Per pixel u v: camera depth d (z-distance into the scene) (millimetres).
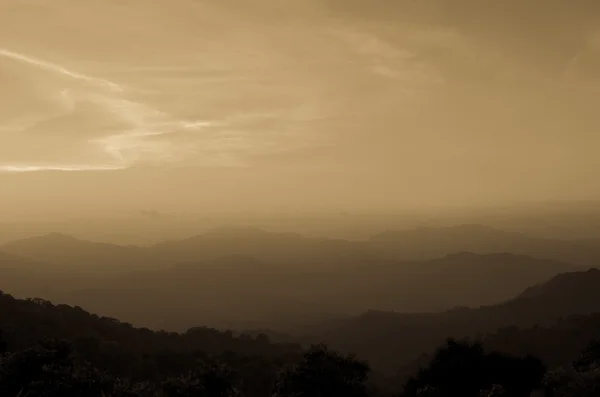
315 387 22391
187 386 19562
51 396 17891
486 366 31312
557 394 18453
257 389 43562
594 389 17891
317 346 24797
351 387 23281
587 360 26609
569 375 19031
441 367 32125
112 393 19031
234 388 20922
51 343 21438
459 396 29703
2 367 19562
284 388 22875
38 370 19500
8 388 18922
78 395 18250
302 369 23062
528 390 29141
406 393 32844
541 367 31531
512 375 30375
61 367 19578
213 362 21312
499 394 22031
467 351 33250
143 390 21000
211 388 19891
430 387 26609
